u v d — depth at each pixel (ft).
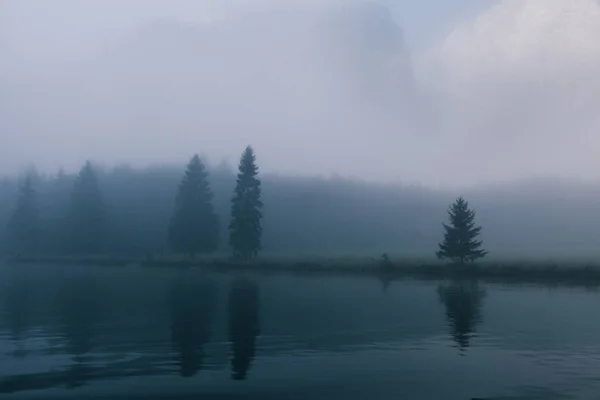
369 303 55.11
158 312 50.24
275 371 30.63
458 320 46.34
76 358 33.73
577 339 38.96
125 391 27.07
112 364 32.35
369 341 38.55
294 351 35.50
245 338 39.55
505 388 27.35
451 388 27.30
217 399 25.71
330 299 56.59
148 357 34.09
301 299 57.11
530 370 30.53
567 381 28.48
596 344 37.35
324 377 29.17
